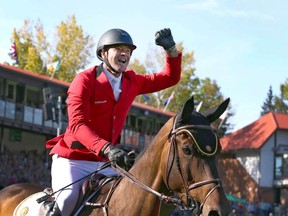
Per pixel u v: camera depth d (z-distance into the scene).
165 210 9.24
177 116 8.66
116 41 9.60
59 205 9.76
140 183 8.95
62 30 90.12
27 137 62.06
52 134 61.12
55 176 10.16
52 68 60.66
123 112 9.94
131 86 9.99
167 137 8.68
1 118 53.81
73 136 9.59
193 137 8.11
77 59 90.25
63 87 58.31
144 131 72.62
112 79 9.78
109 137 9.83
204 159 8.02
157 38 10.20
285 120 93.00
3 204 11.75
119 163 8.92
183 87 101.75
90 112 9.62
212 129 8.39
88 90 9.46
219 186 7.88
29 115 57.03
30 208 10.58
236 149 91.44
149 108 73.19
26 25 91.06
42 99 61.12
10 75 54.00
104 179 9.76
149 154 9.02
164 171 8.59
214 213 7.80
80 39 90.69
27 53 90.81
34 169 48.84
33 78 55.56
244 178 91.38
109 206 9.29
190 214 8.42
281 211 73.94
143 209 8.94
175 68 10.42
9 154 49.25
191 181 8.08
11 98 57.41
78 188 9.85
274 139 90.31
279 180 88.25
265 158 89.56
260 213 68.00
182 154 8.21
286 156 88.69
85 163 10.04
